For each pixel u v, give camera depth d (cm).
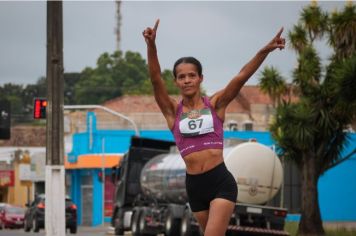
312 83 4847
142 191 5719
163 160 5391
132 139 6084
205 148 1317
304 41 4900
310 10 4881
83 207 10038
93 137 9831
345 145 5006
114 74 18675
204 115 1326
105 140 9825
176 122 1341
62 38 2958
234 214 4234
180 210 4922
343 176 8488
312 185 4872
